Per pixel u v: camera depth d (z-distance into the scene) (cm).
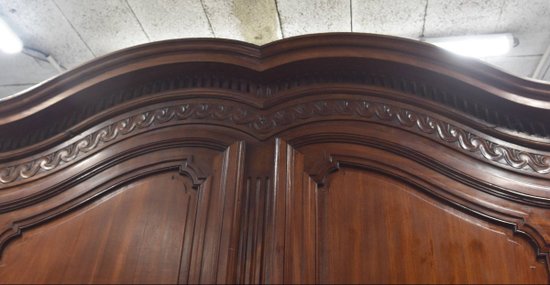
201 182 81
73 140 92
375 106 88
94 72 92
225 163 82
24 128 96
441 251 75
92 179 87
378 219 77
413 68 88
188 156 85
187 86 93
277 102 88
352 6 140
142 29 154
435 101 89
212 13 146
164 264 75
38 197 87
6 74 180
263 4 140
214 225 77
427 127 87
